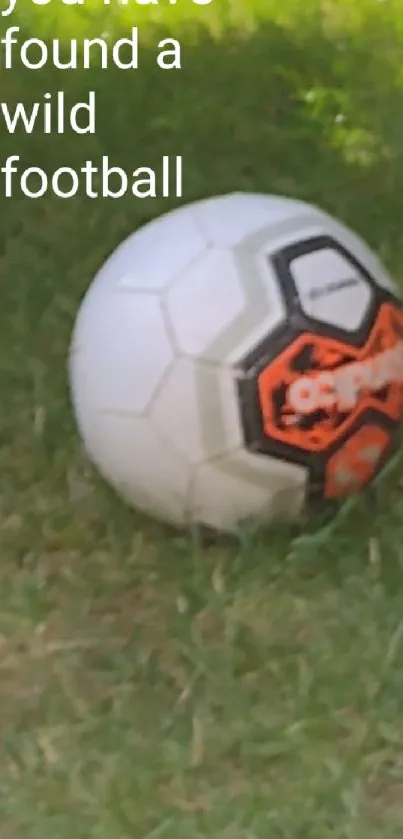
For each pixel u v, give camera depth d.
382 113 3.52
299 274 1.66
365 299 1.71
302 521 1.82
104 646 1.68
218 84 3.72
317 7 4.38
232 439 1.65
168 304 1.65
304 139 3.37
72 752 1.49
